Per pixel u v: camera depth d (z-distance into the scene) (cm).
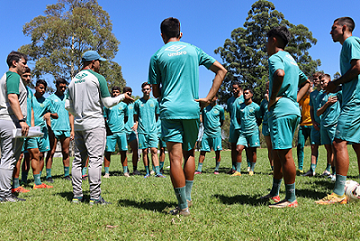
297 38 4472
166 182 551
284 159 323
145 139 689
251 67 4641
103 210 315
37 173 528
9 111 387
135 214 299
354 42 341
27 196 427
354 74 335
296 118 316
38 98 618
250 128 682
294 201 325
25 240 234
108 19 3772
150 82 307
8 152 388
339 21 372
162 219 277
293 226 252
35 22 3359
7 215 299
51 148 639
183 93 290
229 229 246
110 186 502
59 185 551
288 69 320
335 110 565
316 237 222
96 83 363
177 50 295
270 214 290
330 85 369
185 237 231
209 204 341
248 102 689
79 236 239
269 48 345
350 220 261
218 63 308
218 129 757
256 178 589
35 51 3338
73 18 3200
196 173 749
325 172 622
